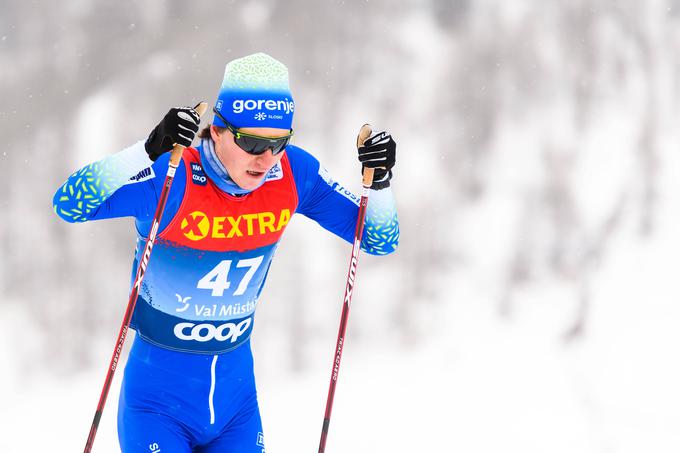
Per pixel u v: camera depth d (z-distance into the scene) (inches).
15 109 2536.9
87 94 2583.7
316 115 2564.0
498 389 1501.0
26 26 2706.7
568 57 2839.6
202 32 2659.9
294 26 2701.8
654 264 2247.8
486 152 2603.3
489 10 2891.2
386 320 2068.2
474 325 2022.6
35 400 1578.5
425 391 1502.2
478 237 2375.7
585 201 2519.7
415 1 2886.3
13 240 2257.6
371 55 2721.5
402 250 2299.5
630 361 1648.6
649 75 2871.6
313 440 1220.5
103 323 2130.9
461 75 2738.7
